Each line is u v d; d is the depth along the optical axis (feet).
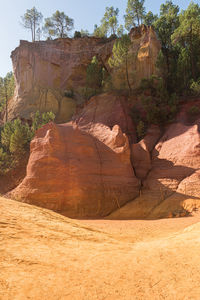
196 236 26.20
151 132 136.36
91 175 103.30
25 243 22.57
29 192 97.25
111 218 89.92
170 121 137.59
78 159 105.91
